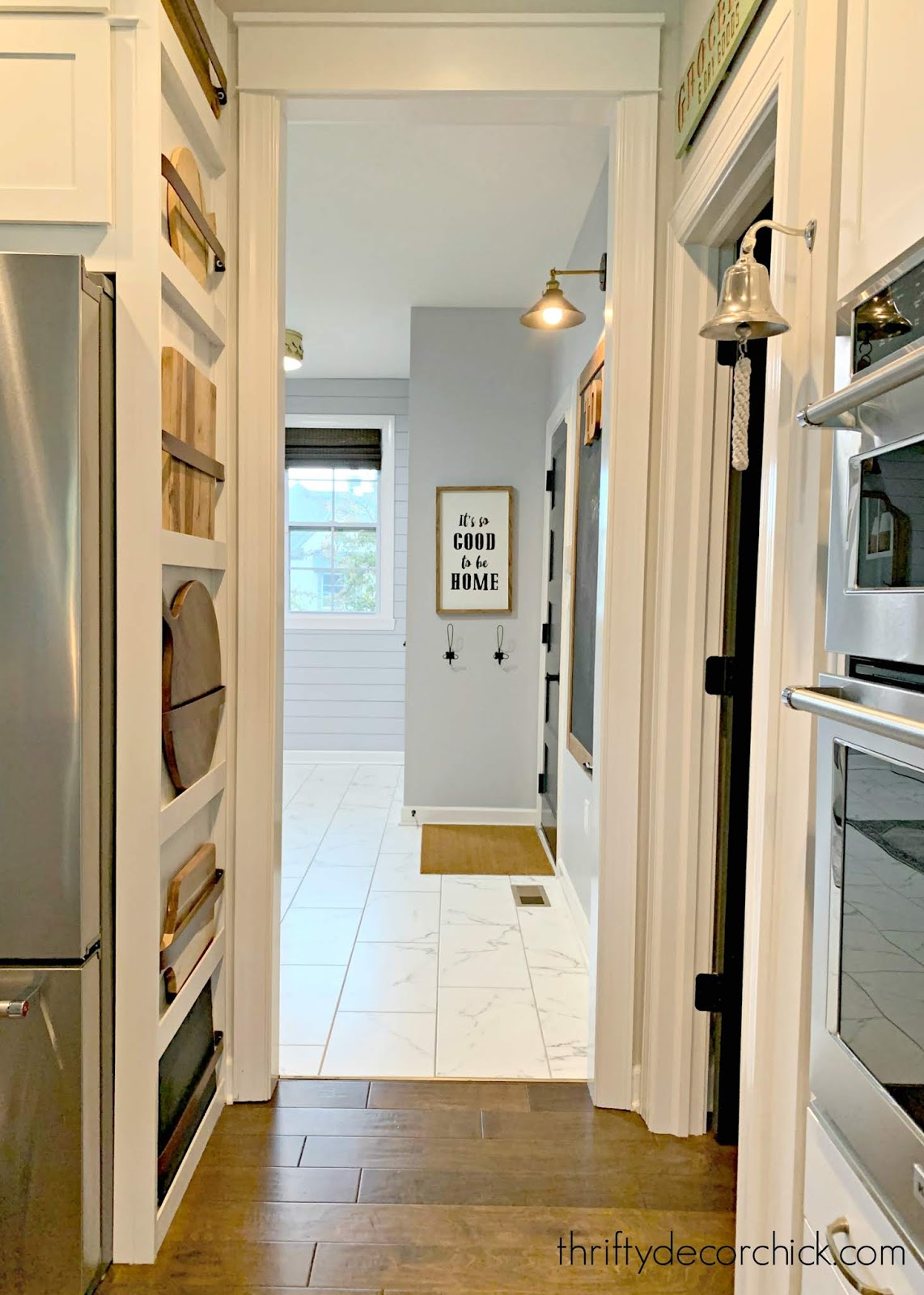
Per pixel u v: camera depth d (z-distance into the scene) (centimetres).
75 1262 145
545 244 354
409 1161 185
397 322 469
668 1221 168
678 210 188
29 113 150
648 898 204
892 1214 85
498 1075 221
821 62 114
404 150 274
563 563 380
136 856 154
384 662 608
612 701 204
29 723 140
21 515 139
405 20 194
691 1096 197
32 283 138
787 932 124
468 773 469
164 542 156
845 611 98
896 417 85
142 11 149
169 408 158
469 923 328
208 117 181
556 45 195
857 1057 94
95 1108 150
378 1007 259
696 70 174
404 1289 151
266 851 205
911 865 80
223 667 201
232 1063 207
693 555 193
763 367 190
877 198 97
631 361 200
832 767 100
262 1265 156
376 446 598
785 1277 123
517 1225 166
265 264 199
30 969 142
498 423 457
